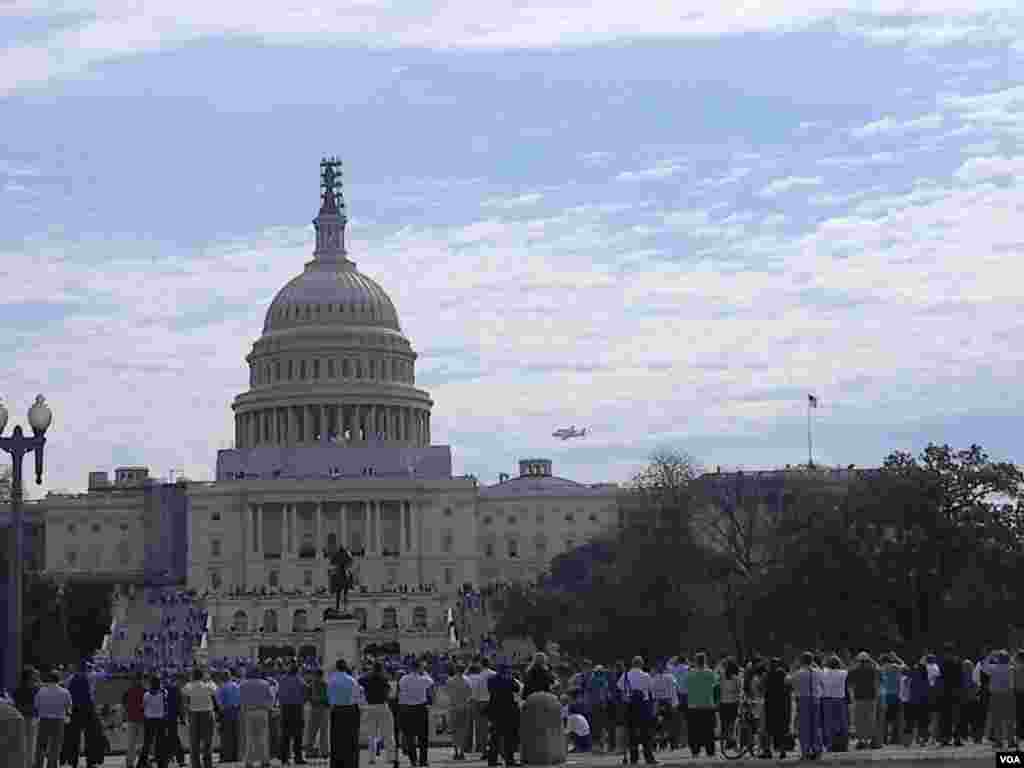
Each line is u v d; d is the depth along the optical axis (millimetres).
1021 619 159875
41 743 79625
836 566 158875
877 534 161125
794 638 163500
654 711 88250
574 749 96812
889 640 159000
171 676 95562
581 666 118625
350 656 198875
